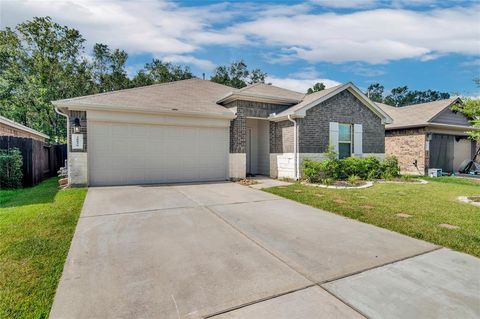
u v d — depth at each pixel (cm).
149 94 1302
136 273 345
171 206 716
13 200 772
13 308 267
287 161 1293
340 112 1363
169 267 363
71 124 995
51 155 1504
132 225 548
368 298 292
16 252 400
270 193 923
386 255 409
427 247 441
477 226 542
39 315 258
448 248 438
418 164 1653
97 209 673
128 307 272
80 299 285
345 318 257
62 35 2661
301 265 373
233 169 1242
